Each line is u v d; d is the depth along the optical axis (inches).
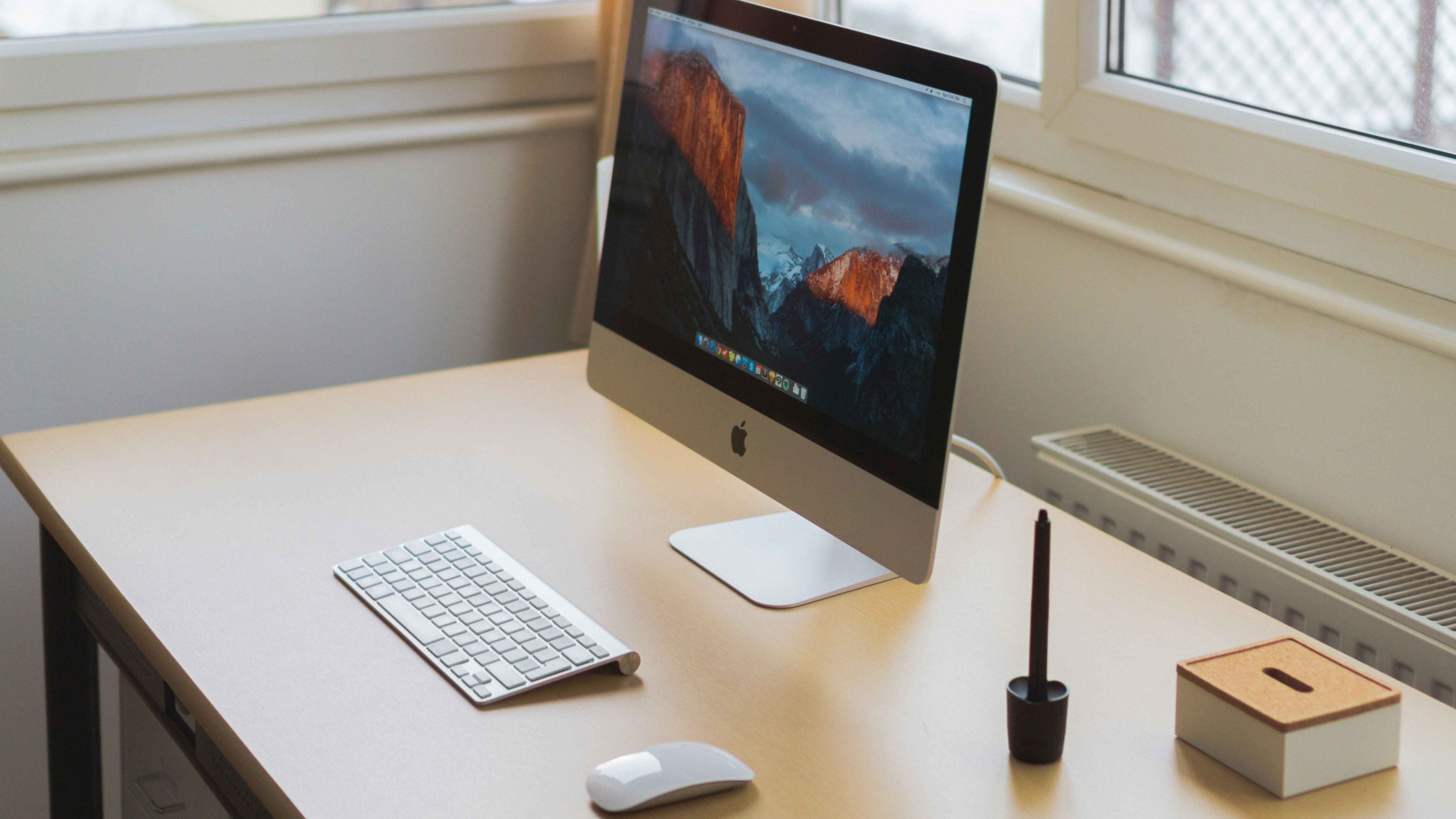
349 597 40.1
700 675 36.9
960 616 40.5
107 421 53.0
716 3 43.5
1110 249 57.3
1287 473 51.5
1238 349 52.4
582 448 51.8
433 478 48.5
